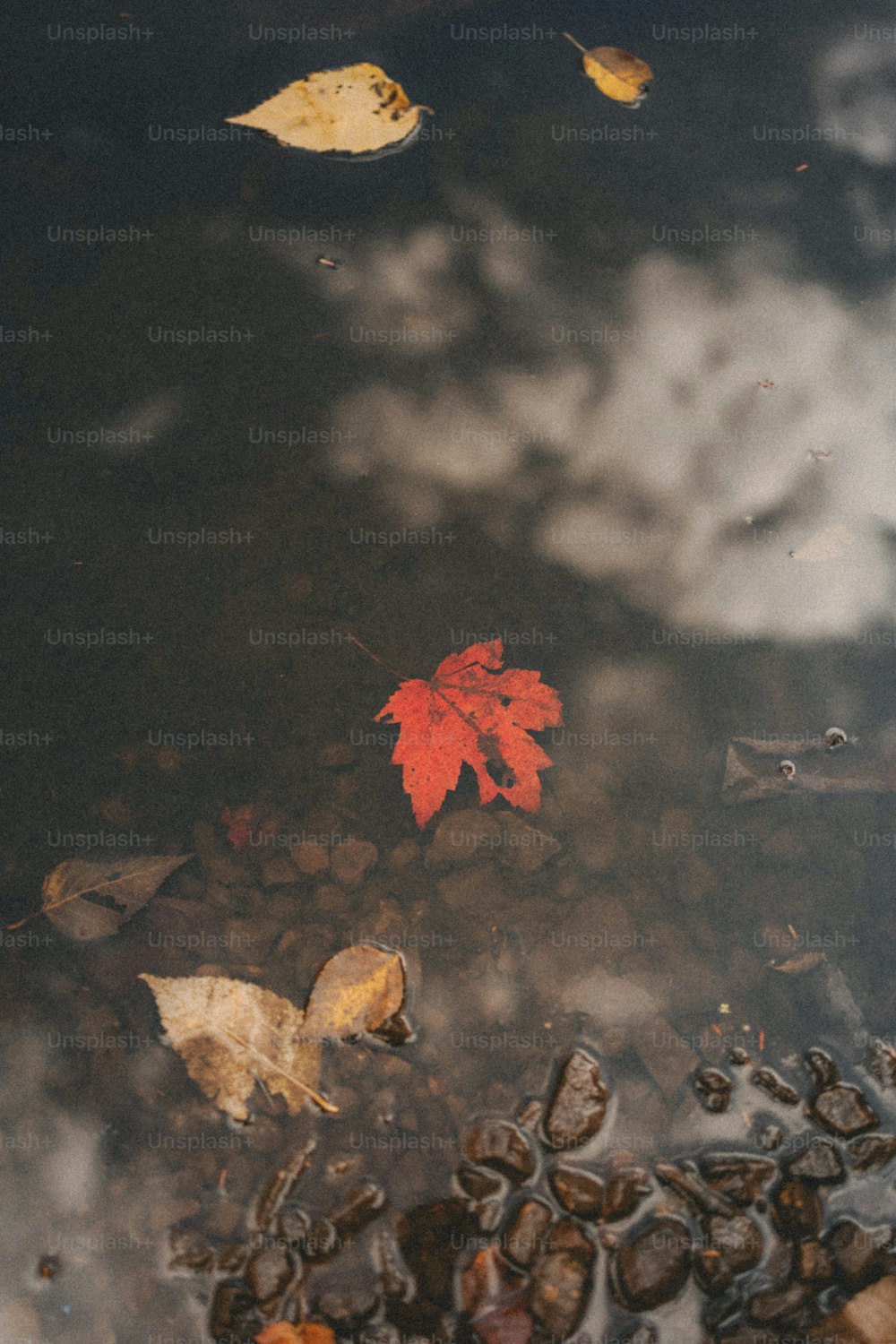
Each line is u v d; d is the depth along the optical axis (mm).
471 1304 1804
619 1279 1825
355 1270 1847
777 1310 1807
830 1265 1841
